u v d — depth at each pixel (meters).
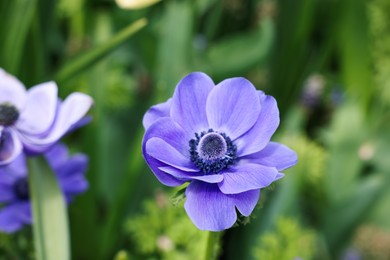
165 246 0.65
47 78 0.75
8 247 0.61
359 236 0.93
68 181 0.59
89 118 0.53
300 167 0.86
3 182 0.58
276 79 1.01
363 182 0.91
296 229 0.70
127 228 0.68
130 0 0.66
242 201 0.42
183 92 0.44
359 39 1.02
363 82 1.04
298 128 0.97
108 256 0.74
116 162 0.86
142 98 0.93
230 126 0.44
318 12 1.08
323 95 1.11
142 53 0.97
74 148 0.80
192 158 0.43
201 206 0.42
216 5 1.01
